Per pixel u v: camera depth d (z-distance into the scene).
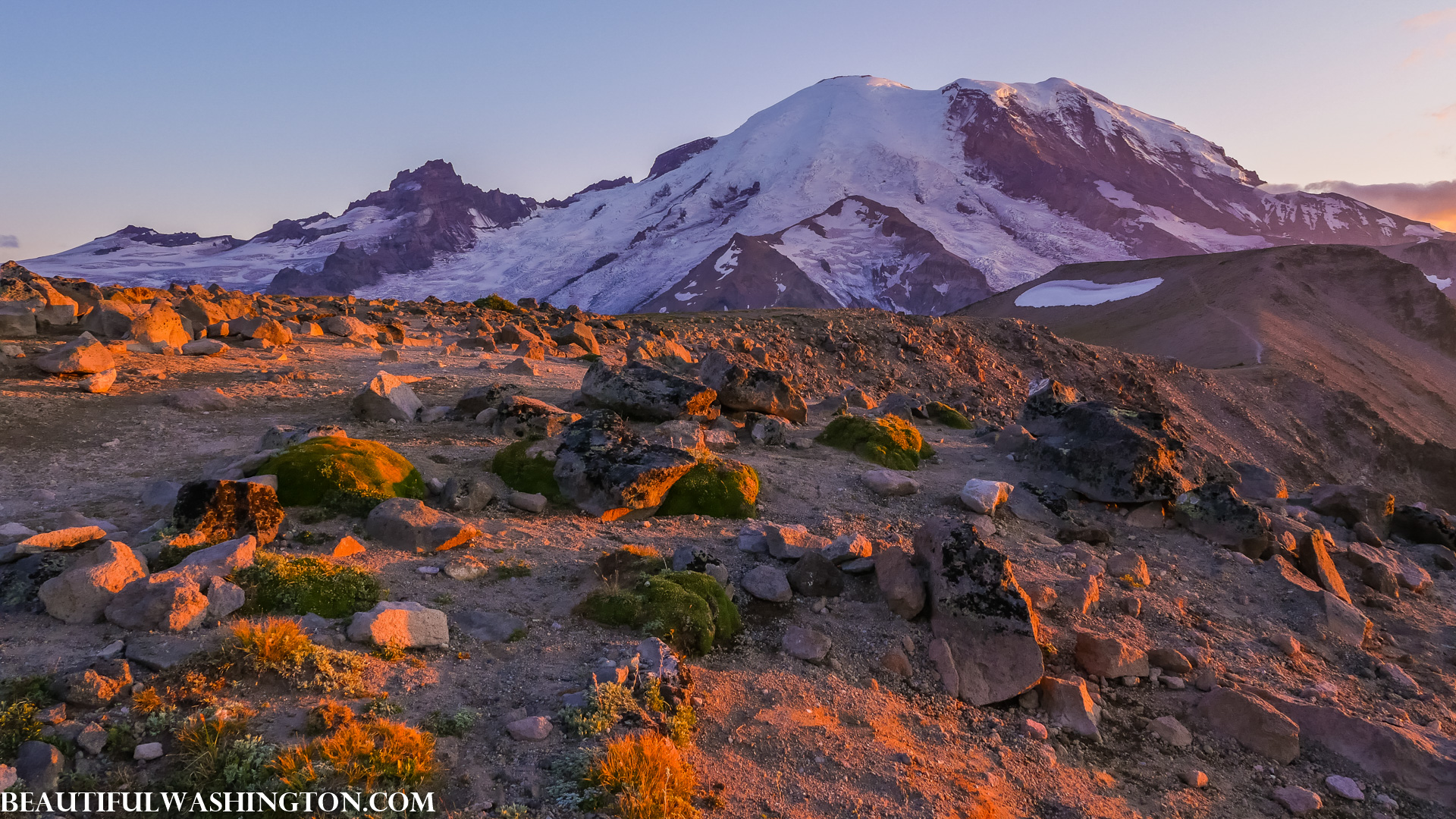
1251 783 7.67
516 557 9.24
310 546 8.72
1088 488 14.30
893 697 7.89
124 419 13.96
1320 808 7.36
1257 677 9.60
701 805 5.69
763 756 6.46
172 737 5.40
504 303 53.31
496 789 5.45
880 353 49.16
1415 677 10.52
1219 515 13.45
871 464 15.18
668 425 14.09
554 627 7.82
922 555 9.49
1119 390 64.94
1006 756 7.35
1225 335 112.44
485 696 6.51
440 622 7.24
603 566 8.90
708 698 7.12
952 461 16.31
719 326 47.81
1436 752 8.09
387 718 5.92
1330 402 82.88
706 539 10.65
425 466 12.02
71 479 10.83
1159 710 8.66
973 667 8.41
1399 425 92.00
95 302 24.28
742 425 16.69
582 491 11.22
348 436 11.81
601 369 16.14
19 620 6.62
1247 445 71.00
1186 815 6.99
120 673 5.82
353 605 7.41
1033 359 63.38
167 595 6.68
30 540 7.58
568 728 6.15
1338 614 11.27
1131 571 11.59
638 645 7.40
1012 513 13.34
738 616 8.62
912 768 6.61
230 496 8.64
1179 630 10.41
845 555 9.91
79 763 5.11
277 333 23.59
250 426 14.12
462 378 20.38
